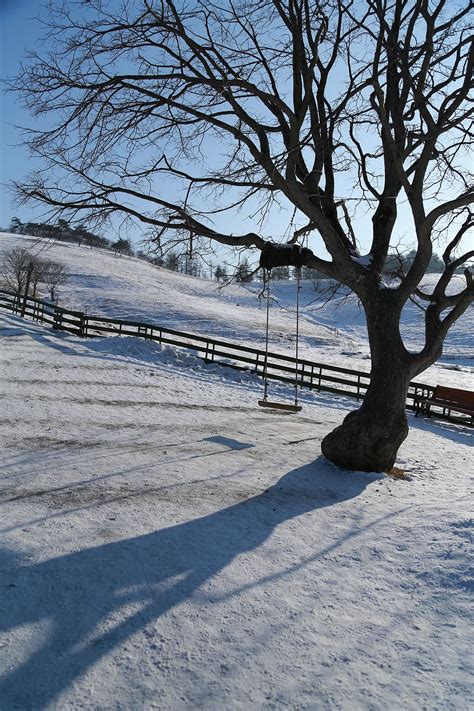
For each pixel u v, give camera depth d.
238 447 9.87
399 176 8.38
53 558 5.02
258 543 5.72
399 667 3.79
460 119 7.88
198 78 8.39
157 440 9.83
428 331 9.28
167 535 5.73
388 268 10.26
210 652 3.90
